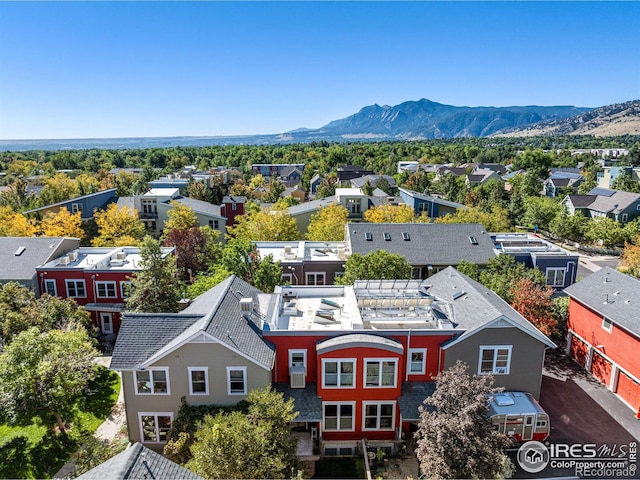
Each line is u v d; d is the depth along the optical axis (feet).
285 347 74.69
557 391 88.22
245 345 69.46
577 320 100.01
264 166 529.45
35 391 69.10
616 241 206.90
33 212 195.42
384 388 72.74
